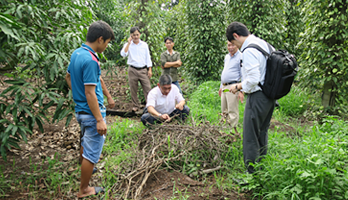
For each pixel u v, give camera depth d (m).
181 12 8.98
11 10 2.33
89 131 2.30
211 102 5.76
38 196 2.44
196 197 2.37
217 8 6.86
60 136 3.93
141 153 2.99
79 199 2.41
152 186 2.57
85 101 2.27
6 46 2.47
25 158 3.23
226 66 3.72
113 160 3.10
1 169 2.91
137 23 6.12
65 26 3.10
